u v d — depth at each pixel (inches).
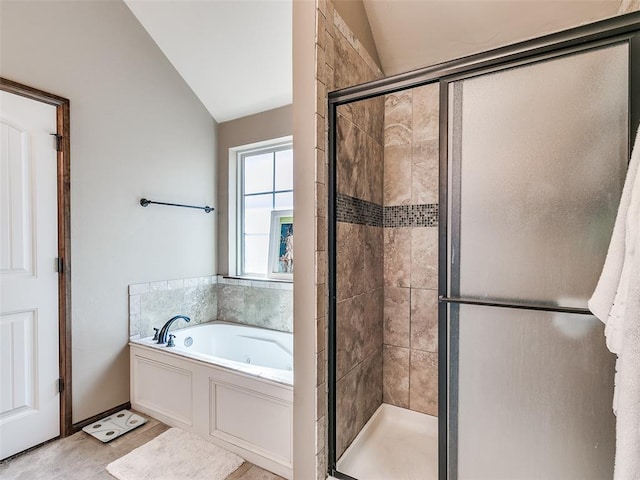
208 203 116.7
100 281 84.7
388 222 89.0
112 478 63.8
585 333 42.8
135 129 93.2
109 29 86.6
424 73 52.9
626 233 32.9
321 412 60.5
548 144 44.3
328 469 62.6
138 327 93.9
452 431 50.9
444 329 51.0
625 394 30.7
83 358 80.7
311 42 59.1
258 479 64.6
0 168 67.6
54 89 75.6
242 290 114.5
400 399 87.9
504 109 46.8
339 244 66.0
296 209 60.6
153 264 98.3
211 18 89.5
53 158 75.6
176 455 70.8
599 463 42.2
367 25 82.0
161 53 100.3
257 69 99.1
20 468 66.0
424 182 84.7
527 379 46.0
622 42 40.3
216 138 119.7
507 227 46.8
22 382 70.7
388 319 89.3
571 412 43.6
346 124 69.0
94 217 83.4
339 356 65.9
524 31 75.7
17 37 69.8
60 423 76.4
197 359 77.5
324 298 61.1
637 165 33.4
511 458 47.1
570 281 43.2
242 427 70.9
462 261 49.7
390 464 69.2
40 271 73.4
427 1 75.8
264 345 105.2
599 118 41.5
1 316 67.9
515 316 46.5
